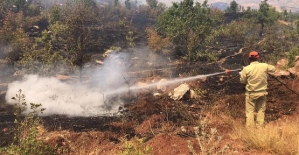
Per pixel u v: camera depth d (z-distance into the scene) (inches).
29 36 544.7
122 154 136.3
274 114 241.1
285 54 462.0
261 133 177.0
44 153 156.7
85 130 218.8
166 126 221.0
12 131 212.5
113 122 234.4
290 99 272.4
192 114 246.1
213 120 228.5
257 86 207.2
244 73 212.5
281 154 159.9
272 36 659.4
